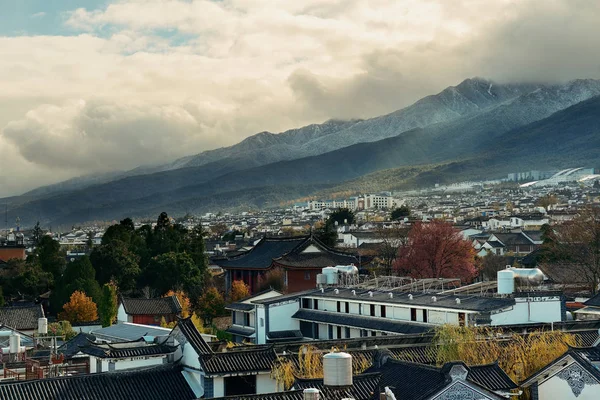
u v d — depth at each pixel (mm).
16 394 54594
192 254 178750
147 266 168875
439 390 46656
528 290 90750
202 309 142750
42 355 88500
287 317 109375
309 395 43312
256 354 61938
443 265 157125
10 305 161875
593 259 149625
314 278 152375
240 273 167750
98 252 167625
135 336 95750
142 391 58875
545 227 198500
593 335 69500
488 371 53188
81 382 57625
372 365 55875
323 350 65062
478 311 81688
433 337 69000
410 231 178625
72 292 149500
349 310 101562
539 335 66812
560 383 52094
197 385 60781
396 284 112000
